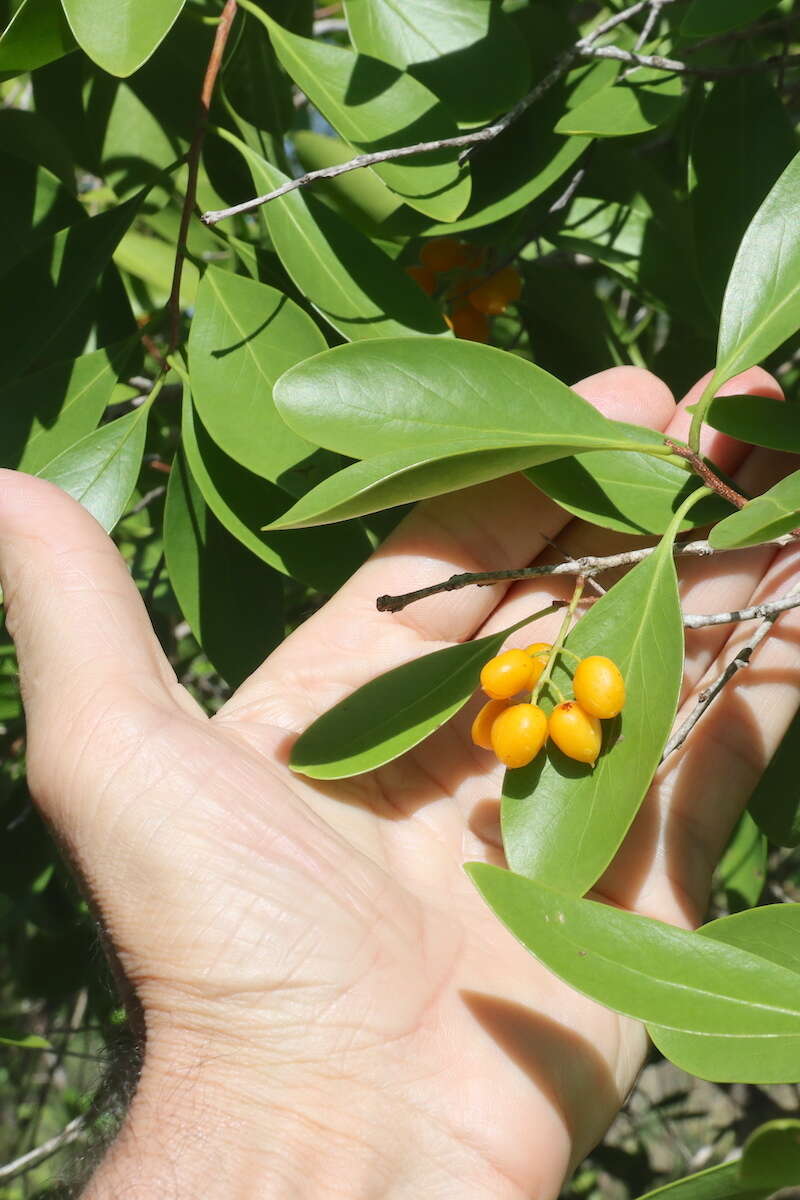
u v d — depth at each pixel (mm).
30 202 449
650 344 611
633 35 524
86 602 420
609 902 447
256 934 408
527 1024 419
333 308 432
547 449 387
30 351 439
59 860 600
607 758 392
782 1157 333
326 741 403
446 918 432
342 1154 403
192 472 430
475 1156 406
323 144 522
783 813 471
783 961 380
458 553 463
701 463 406
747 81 463
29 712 421
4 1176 564
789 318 405
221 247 562
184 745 412
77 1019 730
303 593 633
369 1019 409
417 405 407
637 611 399
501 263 487
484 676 395
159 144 501
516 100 447
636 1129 779
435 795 449
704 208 461
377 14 450
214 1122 404
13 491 422
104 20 390
